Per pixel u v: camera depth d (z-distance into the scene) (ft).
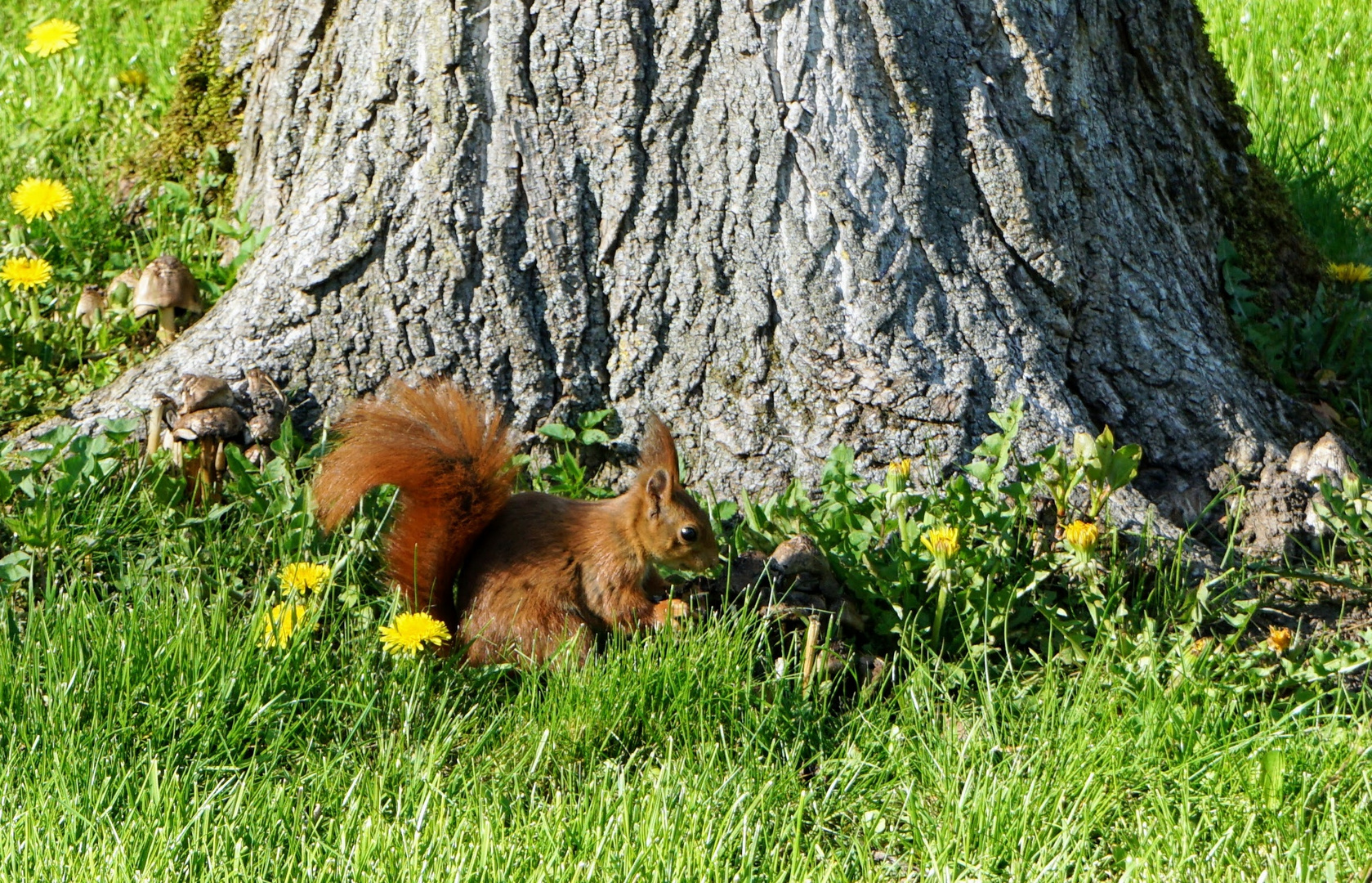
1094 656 22.17
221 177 33.63
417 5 26.35
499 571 22.40
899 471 23.89
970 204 26.50
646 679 21.25
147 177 34.81
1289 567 25.99
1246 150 36.47
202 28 34.96
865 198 26.05
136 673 20.70
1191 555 25.25
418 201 26.53
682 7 25.64
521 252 26.55
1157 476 27.58
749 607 23.47
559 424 26.50
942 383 26.04
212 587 23.49
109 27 44.70
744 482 26.18
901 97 26.04
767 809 19.45
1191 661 21.90
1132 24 29.22
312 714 20.99
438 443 21.97
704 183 26.14
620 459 26.68
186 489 25.09
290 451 25.23
